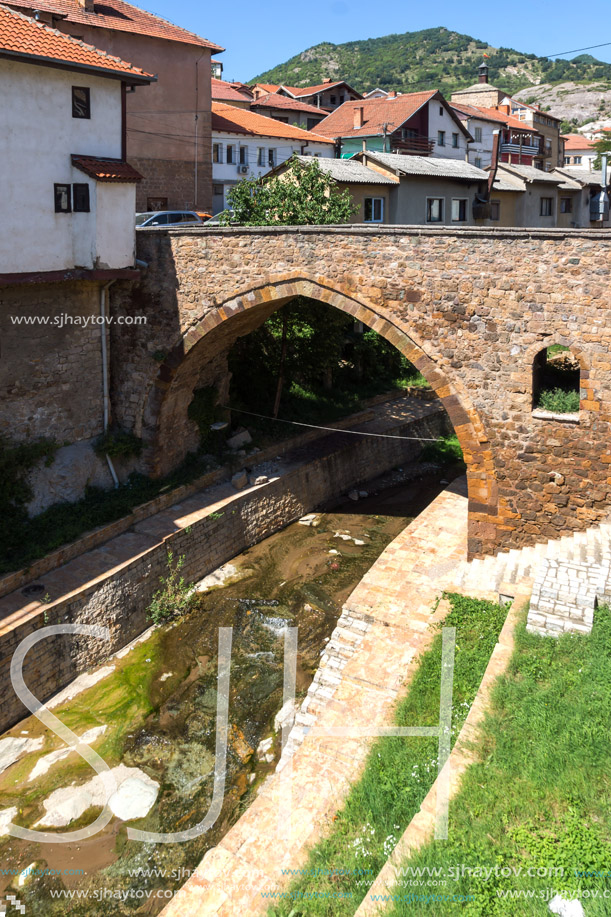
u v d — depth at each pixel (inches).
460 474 1092.5
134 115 1266.0
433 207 1320.1
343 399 1151.0
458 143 1850.4
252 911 362.0
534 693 434.0
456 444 1192.2
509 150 2058.3
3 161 625.0
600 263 564.7
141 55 1252.5
